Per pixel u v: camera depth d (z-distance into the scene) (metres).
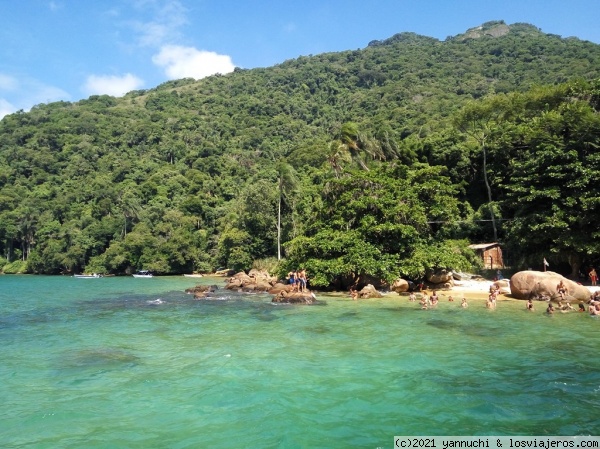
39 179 105.88
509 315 22.31
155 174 102.44
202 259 75.19
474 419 9.41
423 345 16.08
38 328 21.08
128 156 121.00
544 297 26.53
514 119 50.84
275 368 13.35
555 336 17.30
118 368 13.77
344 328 19.64
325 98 179.38
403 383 11.79
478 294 30.81
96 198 93.81
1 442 8.71
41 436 8.96
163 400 10.86
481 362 13.74
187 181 100.38
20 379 12.77
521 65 148.25
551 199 32.81
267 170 101.44
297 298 28.48
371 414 9.79
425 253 33.38
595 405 10.05
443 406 10.16
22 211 88.75
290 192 61.75
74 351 16.11
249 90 194.12
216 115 160.00
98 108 167.12
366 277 33.84
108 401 10.86
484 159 48.94
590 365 13.24
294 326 20.38
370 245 33.88
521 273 28.06
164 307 28.27
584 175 31.47
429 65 182.62
